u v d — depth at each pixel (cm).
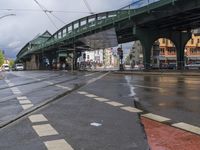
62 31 9356
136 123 833
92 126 802
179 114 959
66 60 11931
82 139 671
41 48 11212
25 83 2773
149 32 5500
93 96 1511
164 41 10975
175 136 683
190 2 3916
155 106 1134
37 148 608
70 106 1177
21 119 917
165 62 10962
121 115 959
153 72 4584
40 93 1742
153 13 4616
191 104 1166
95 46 8850
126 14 5119
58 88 2070
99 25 6097
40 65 13562
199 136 683
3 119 930
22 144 639
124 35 6888
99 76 4100
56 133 729
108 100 1341
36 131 752
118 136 693
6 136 711
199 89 1764
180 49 6350
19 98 1502
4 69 12206
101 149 596
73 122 858
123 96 1488
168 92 1628
